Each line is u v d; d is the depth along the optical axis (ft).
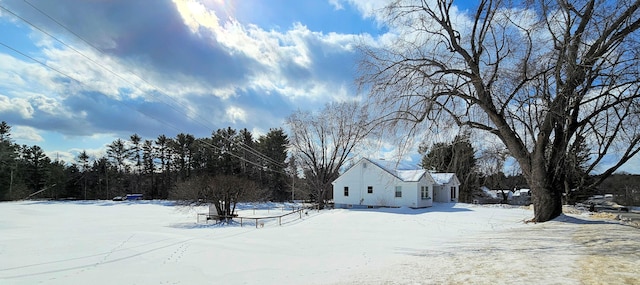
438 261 27.78
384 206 117.70
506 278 19.49
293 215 99.66
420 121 48.75
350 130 121.39
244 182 93.40
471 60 51.67
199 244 49.57
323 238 51.90
